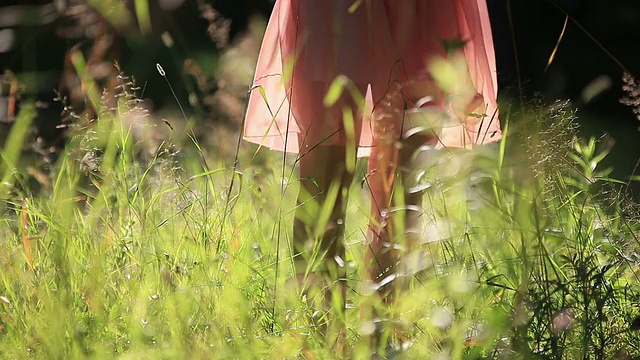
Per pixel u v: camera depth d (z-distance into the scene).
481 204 4.18
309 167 4.69
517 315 3.62
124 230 4.85
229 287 4.00
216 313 3.91
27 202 5.16
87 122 4.87
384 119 4.49
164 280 4.30
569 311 3.80
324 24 4.70
